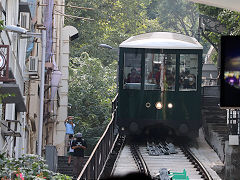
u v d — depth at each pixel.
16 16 47.53
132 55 53.25
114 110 61.38
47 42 61.56
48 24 61.50
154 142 56.81
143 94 53.03
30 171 28.73
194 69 53.22
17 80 41.78
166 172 39.69
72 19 108.25
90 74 90.69
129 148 55.59
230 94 19.03
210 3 24.48
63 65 79.88
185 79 53.22
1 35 37.78
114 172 45.44
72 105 88.12
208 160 50.94
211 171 46.53
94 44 108.62
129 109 53.03
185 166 48.09
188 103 53.12
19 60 52.44
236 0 23.80
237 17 54.25
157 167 47.59
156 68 53.19
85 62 91.81
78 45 109.62
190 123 53.16
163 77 53.06
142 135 54.69
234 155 47.25
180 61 53.19
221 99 19.05
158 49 53.12
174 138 57.00
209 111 62.47
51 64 60.69
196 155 52.69
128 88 53.12
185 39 54.97
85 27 109.00
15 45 46.69
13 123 44.69
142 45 53.16
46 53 61.75
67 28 80.94
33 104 58.09
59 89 78.50
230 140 48.03
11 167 28.05
